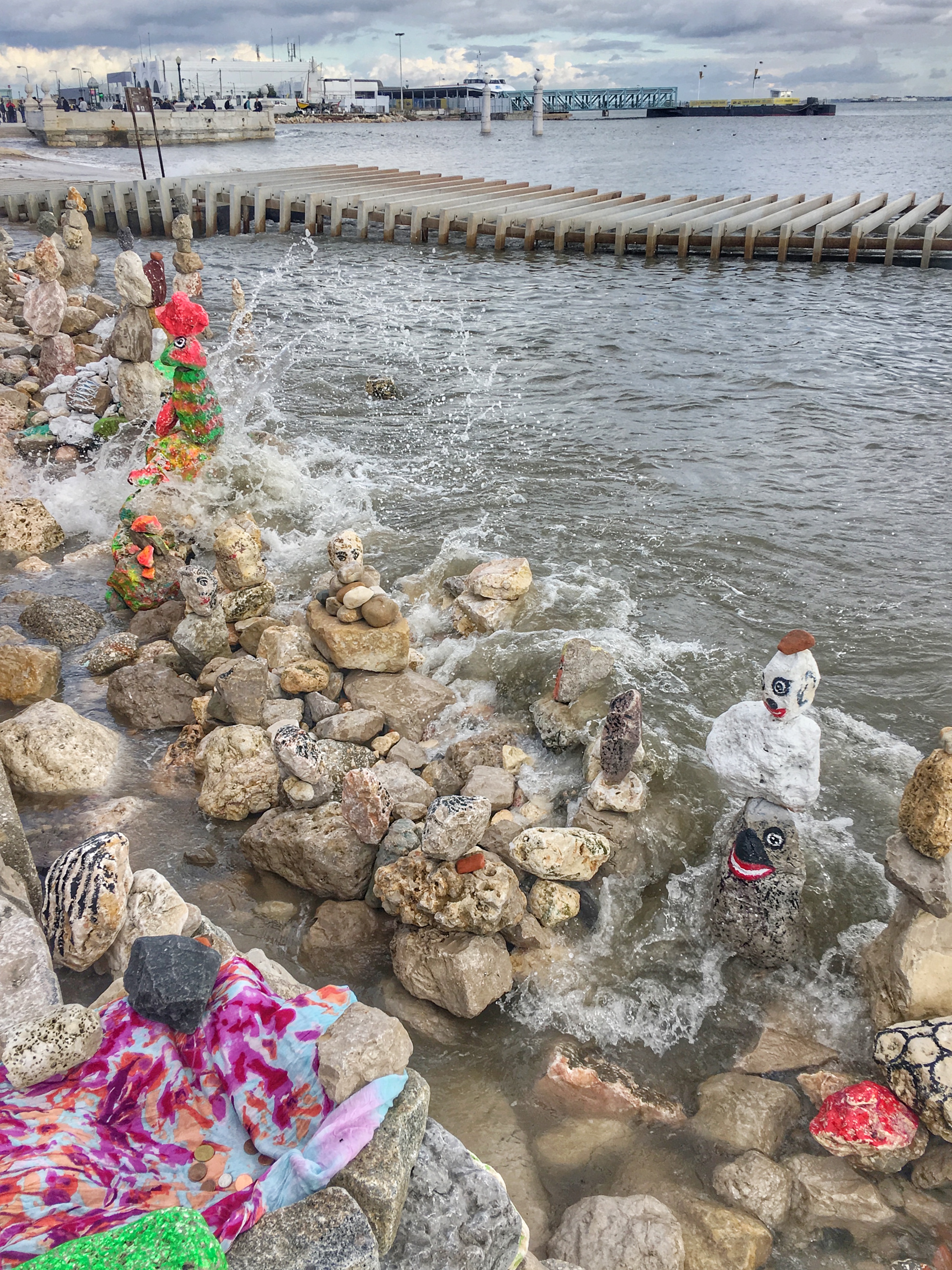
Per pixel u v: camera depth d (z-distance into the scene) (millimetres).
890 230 23109
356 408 11875
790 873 4203
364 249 26875
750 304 18484
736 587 7410
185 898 4730
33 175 42438
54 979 3461
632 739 4691
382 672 6188
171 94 109438
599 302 18812
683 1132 3668
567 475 9695
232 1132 2900
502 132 108812
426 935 4266
